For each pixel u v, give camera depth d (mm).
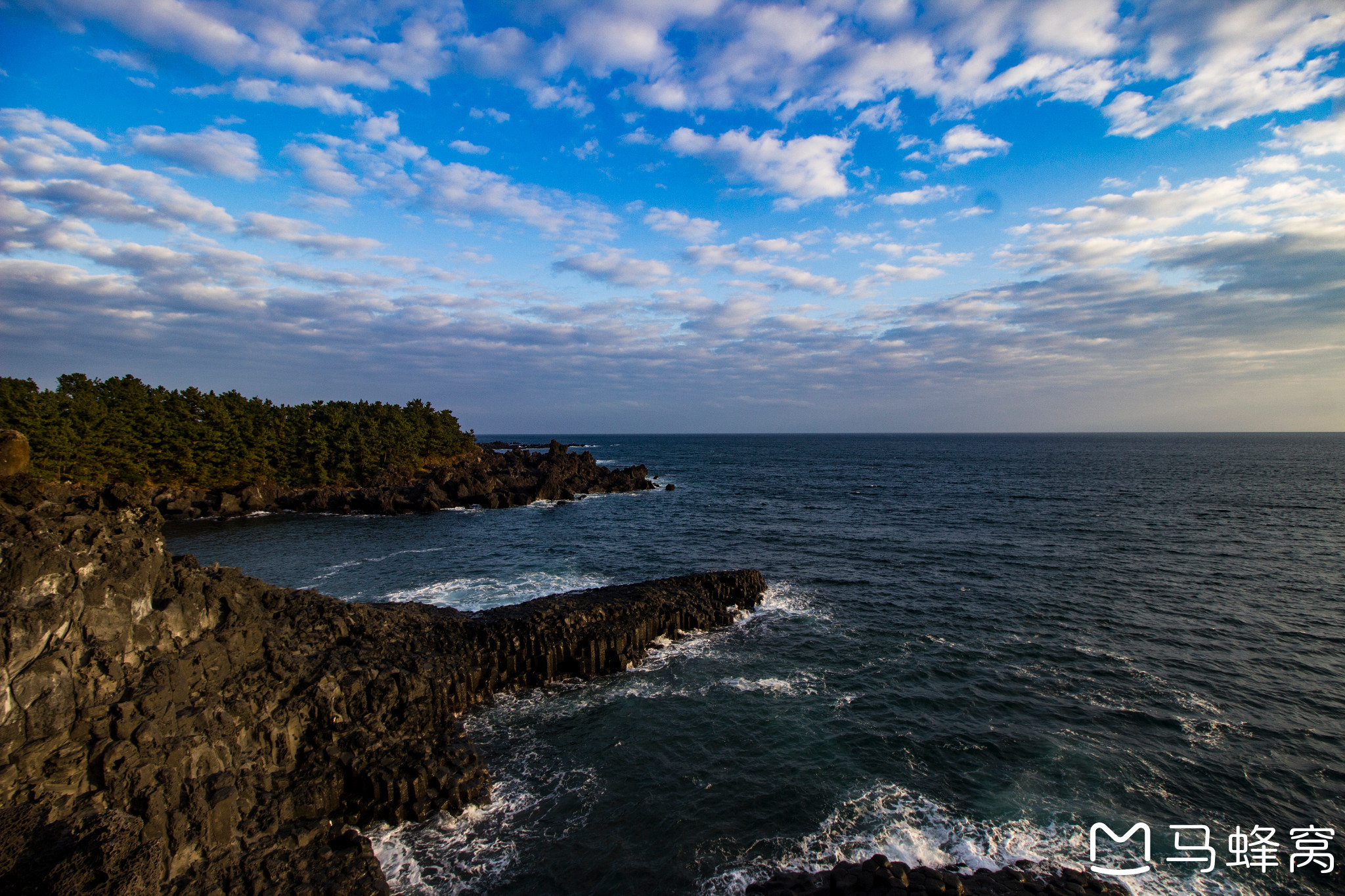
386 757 21375
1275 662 31344
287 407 103125
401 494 92688
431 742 22875
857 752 23422
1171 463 174750
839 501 96625
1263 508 82375
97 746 15328
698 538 66938
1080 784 21203
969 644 34281
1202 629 36062
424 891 17000
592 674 30609
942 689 28688
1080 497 96062
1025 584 46250
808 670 31062
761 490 113688
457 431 144625
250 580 28547
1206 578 47312
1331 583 45625
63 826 13547
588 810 20328
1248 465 165250
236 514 84312
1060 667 31000
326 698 22078
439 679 24969
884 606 41344
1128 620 37812
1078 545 59531
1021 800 20375
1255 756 22812
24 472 20125
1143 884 16734
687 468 175375
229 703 20062
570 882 17266
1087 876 16891
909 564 53188
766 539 65875
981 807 20062
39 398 72500
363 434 103312
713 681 29875
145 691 17094
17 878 12383
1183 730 24672
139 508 22875
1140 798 20422
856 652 33375
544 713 27000
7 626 14945
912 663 31734
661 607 35562
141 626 18938
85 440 73125
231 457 88188
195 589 21781
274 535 69812
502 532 72375
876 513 82750
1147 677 29672
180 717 17562
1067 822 19266
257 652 23094
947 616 39156
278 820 17828
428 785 20594
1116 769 22016
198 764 16875
